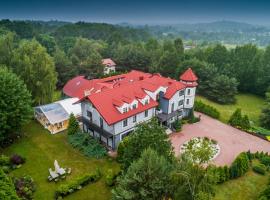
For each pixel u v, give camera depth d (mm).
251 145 46156
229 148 44750
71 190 32125
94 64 82750
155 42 113312
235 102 73625
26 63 52562
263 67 78562
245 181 35500
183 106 54312
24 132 47312
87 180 33906
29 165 37719
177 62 82125
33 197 31266
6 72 43500
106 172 36469
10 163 37031
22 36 157875
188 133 49719
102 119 42469
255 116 62719
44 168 37188
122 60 94438
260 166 37938
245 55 86750
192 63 77562
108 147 43156
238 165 36000
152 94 48125
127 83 51844
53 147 42812
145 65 91438
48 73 55031
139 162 25078
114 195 25984
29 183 32969
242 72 81375
